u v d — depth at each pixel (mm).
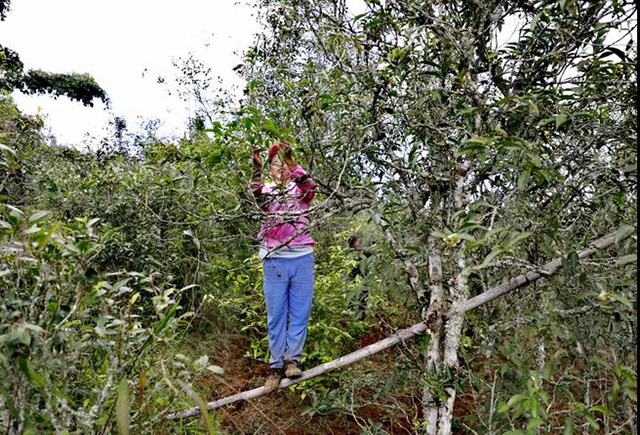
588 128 2092
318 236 4586
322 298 3570
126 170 5082
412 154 2369
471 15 2312
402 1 2215
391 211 2529
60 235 1514
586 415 1627
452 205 2418
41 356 1431
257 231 2828
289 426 3088
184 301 4102
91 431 1614
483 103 2199
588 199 2154
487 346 2283
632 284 1735
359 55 2434
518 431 1595
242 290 3969
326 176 2570
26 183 4602
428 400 2395
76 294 1554
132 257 3680
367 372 3166
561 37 2020
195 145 4004
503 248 1627
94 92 12117
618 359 2064
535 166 1791
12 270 1527
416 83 2416
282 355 2699
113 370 1643
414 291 2465
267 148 2312
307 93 2400
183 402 2150
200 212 2986
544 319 1979
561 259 1910
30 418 1451
